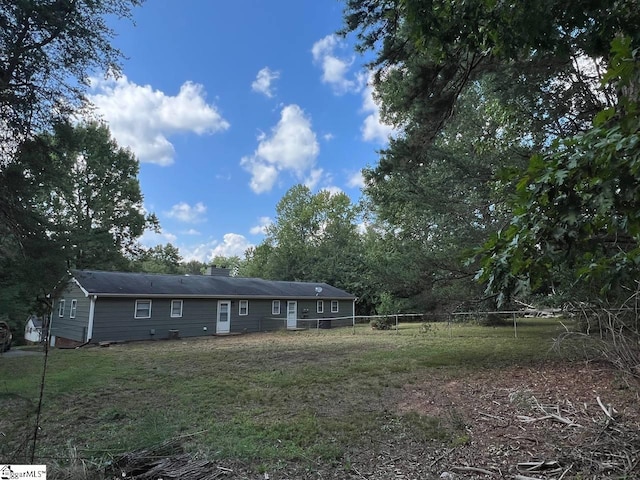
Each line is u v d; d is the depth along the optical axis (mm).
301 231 39969
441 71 5641
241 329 20016
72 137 8945
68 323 16594
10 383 6504
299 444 3996
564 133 6816
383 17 4973
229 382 7031
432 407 5312
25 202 8531
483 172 7969
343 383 6848
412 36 2957
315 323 22906
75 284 15336
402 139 6984
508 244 1844
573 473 3121
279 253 36062
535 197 1681
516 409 5031
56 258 8047
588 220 1741
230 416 4969
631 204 1610
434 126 6359
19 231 8305
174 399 5871
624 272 1996
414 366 8359
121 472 3162
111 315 15727
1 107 7680
